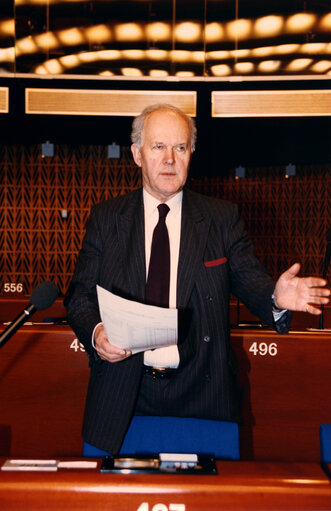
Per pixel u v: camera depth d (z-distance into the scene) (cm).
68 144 691
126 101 525
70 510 107
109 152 662
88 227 167
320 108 514
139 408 155
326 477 114
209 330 152
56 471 117
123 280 153
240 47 524
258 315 147
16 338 264
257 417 260
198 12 523
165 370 151
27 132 611
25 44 521
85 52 523
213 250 158
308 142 604
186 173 156
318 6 511
